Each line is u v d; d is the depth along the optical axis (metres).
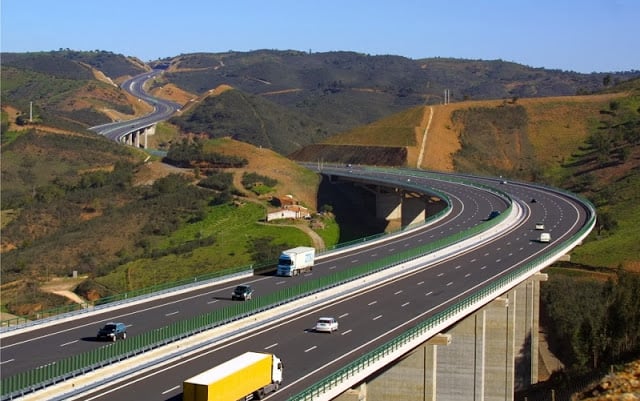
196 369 41.69
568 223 106.19
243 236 116.75
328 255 83.75
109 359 41.56
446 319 51.44
